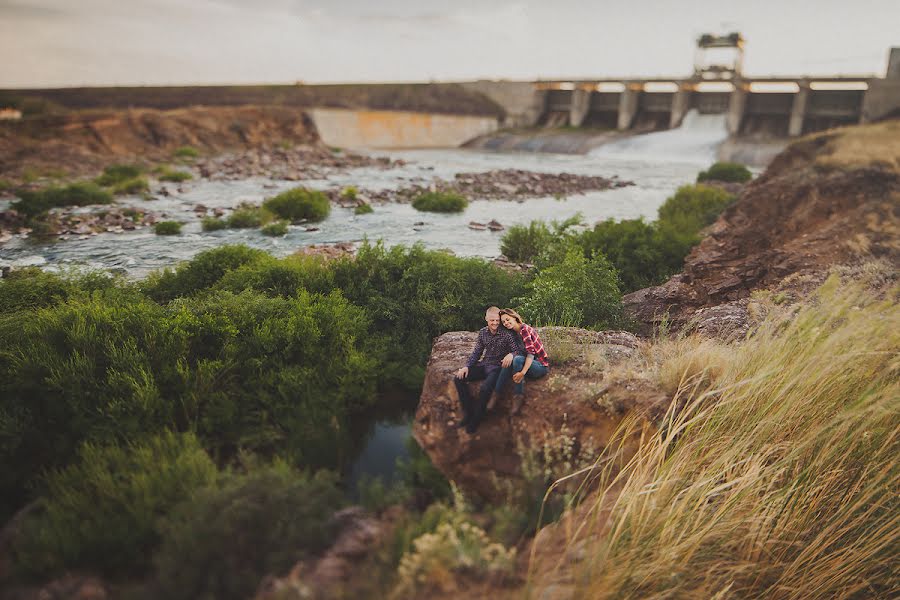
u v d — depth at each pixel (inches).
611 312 367.6
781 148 2219.5
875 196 524.1
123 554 156.1
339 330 317.4
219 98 3235.7
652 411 183.9
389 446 244.7
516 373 198.1
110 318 287.7
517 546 143.8
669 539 134.2
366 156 2084.2
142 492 176.7
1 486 199.3
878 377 154.9
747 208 633.6
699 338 237.5
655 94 2957.7
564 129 2977.4
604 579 121.6
